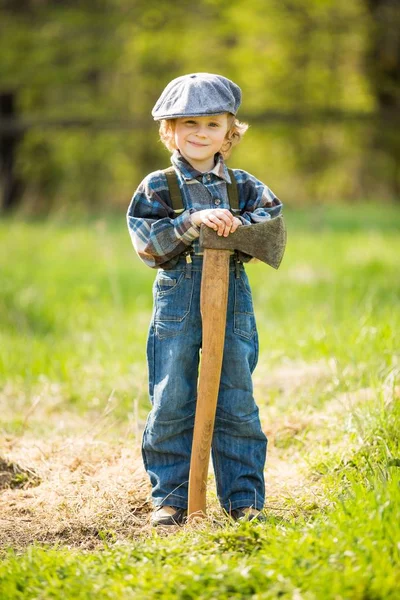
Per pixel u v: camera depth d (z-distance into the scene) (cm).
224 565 399
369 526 424
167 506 514
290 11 2931
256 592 382
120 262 1570
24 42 2900
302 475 592
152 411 514
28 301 1229
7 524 530
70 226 2102
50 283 1378
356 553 400
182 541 452
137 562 421
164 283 502
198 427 484
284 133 3086
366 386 732
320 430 662
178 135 502
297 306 1149
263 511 520
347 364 775
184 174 503
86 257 1620
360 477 539
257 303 1195
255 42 3123
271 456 644
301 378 777
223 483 518
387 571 387
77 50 2916
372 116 2528
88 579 407
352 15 2938
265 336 967
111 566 418
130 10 2970
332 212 2359
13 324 1114
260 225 482
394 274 1380
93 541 507
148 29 2969
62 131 3109
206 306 478
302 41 3017
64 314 1174
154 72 3139
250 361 515
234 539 437
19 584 413
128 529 518
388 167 3247
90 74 3166
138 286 1368
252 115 2491
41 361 929
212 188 506
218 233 475
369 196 3416
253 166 3531
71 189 3250
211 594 381
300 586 383
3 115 2958
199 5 3011
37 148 3112
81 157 3158
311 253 1606
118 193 3506
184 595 383
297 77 3098
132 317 1148
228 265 482
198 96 489
